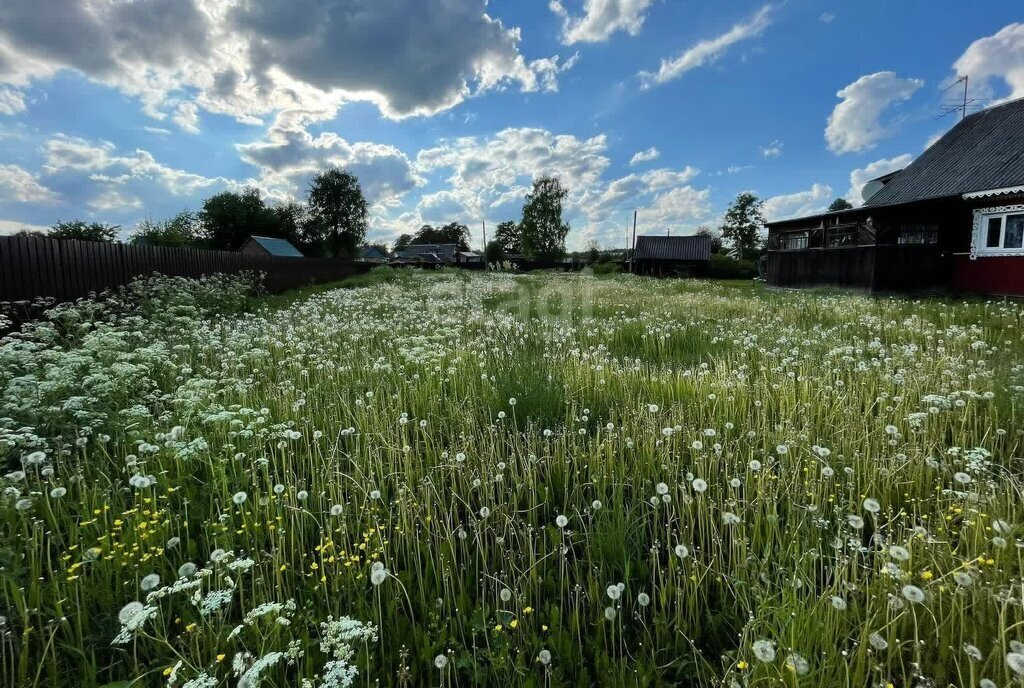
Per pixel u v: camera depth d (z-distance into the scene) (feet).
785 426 10.91
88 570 7.18
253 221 227.61
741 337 21.33
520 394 12.71
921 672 5.10
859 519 6.25
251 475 9.43
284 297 47.32
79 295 28.76
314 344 21.50
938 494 8.34
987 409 11.62
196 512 8.57
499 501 8.86
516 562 7.43
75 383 12.43
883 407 12.07
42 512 8.22
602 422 12.47
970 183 43.93
